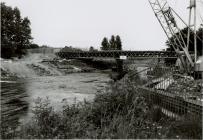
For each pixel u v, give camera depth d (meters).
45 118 9.17
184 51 39.56
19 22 88.88
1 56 79.00
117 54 89.19
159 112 11.98
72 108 11.33
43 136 8.16
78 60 101.94
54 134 8.36
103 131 8.47
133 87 12.88
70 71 79.69
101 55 91.88
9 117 16.11
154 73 19.06
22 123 13.44
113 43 137.62
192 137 8.25
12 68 60.94
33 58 91.56
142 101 11.88
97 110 10.98
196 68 28.94
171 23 42.84
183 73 19.53
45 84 41.91
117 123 9.21
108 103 11.36
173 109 13.29
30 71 65.06
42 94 29.09
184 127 9.34
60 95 28.33
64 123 8.95
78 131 8.46
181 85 15.20
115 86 12.70
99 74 73.62
